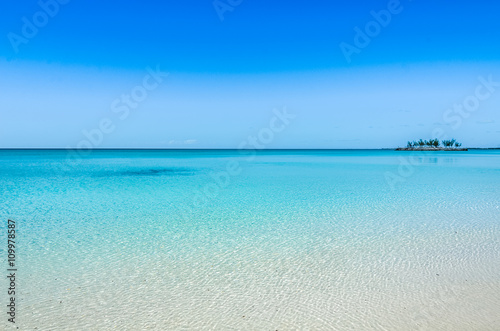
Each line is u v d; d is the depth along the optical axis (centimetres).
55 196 1681
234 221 1139
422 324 498
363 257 779
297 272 693
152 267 721
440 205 1409
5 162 4884
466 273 679
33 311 533
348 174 3009
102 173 3070
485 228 1020
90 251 823
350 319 514
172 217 1203
